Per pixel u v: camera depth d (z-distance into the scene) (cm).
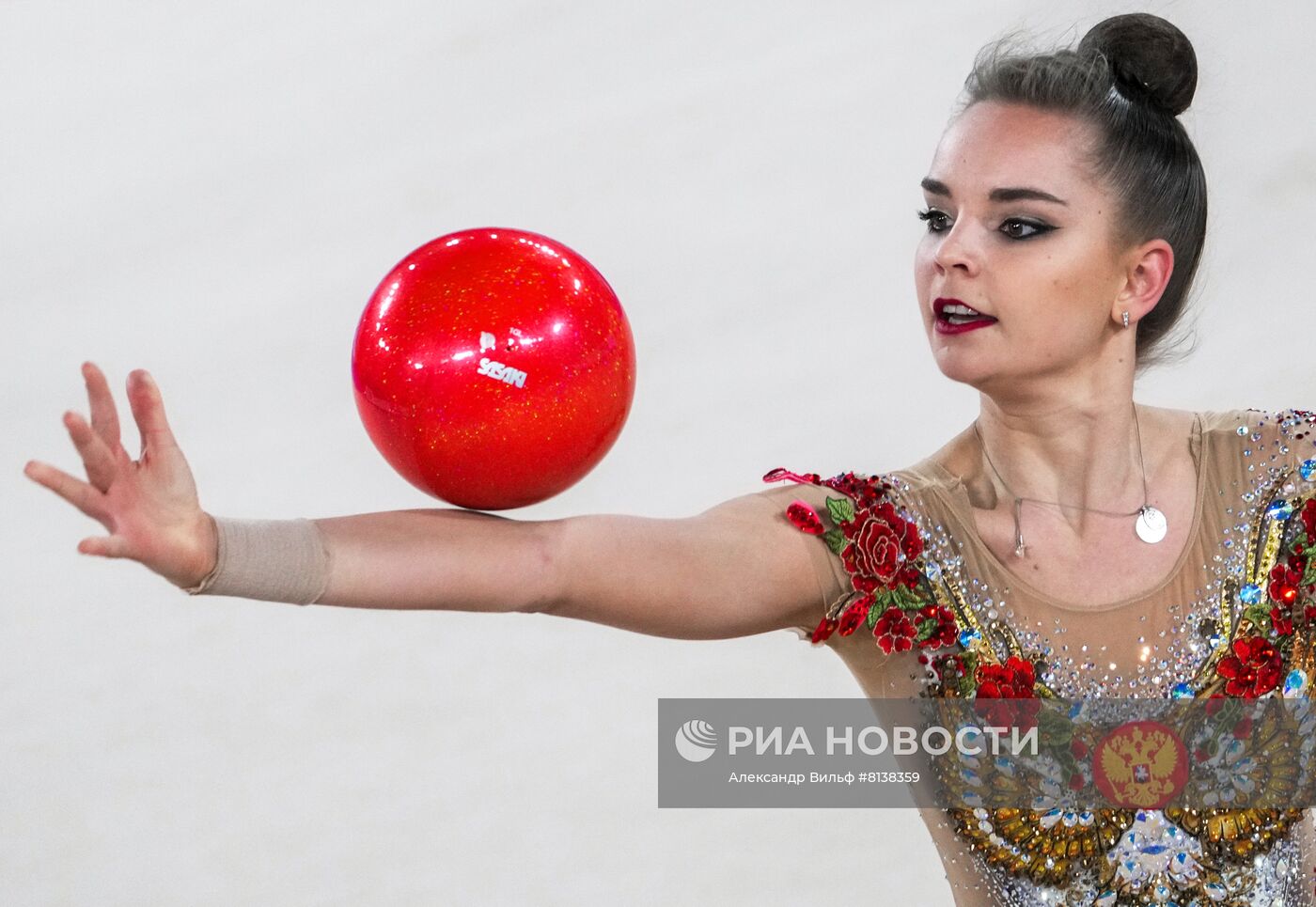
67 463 1555
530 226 1645
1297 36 1528
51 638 1407
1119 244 552
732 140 1669
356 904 1107
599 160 1669
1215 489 594
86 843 1181
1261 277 1459
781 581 536
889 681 581
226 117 1775
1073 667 574
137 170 1769
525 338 441
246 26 1800
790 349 1505
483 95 1744
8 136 1781
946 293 551
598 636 1352
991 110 557
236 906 1117
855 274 1561
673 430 1441
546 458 450
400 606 448
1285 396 1364
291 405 1568
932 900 1092
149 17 1833
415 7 1764
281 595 430
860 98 1659
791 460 1391
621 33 1720
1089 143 545
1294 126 1514
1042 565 577
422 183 1703
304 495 1455
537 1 1750
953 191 553
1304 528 593
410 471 459
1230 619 583
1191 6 1542
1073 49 584
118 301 1677
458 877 1124
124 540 404
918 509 577
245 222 1719
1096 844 569
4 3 1852
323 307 1641
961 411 1433
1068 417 571
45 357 1636
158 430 408
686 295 1557
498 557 456
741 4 1731
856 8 1700
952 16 1680
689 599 502
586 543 477
